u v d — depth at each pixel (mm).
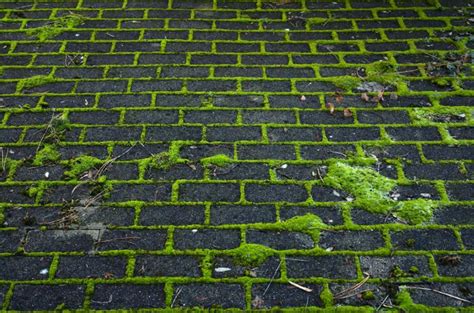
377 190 2182
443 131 2410
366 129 2418
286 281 1928
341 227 2068
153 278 1925
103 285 1912
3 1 3109
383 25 2988
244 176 2229
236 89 2590
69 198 2152
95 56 2764
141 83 2615
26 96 2551
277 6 3119
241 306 1867
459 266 1968
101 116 2459
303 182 2209
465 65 2729
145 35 2898
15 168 2252
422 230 2066
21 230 2053
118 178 2219
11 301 1873
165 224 2072
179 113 2473
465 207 2135
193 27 2955
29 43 2838
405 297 1886
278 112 2484
